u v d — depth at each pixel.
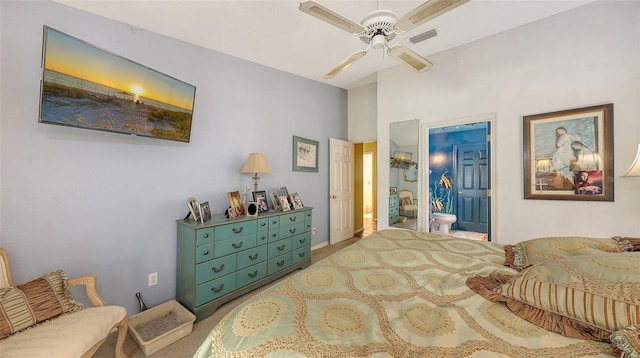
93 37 2.00
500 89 2.65
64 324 1.33
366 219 6.45
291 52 2.88
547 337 0.81
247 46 2.70
